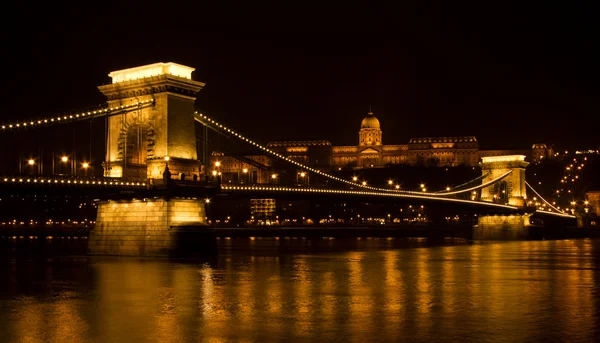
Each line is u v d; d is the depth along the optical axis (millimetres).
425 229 194000
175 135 86750
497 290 55938
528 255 102125
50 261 86375
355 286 58656
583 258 94562
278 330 39969
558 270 74375
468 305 48000
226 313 45219
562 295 53000
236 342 37312
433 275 68250
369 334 38812
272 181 147125
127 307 47812
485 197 183250
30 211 182375
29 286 58906
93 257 87750
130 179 82562
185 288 57219
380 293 54156
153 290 55969
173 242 83375
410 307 47188
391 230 192250
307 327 40688
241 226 194375
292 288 57250
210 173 96062
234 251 115188
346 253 107875
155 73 88500
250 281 62281
